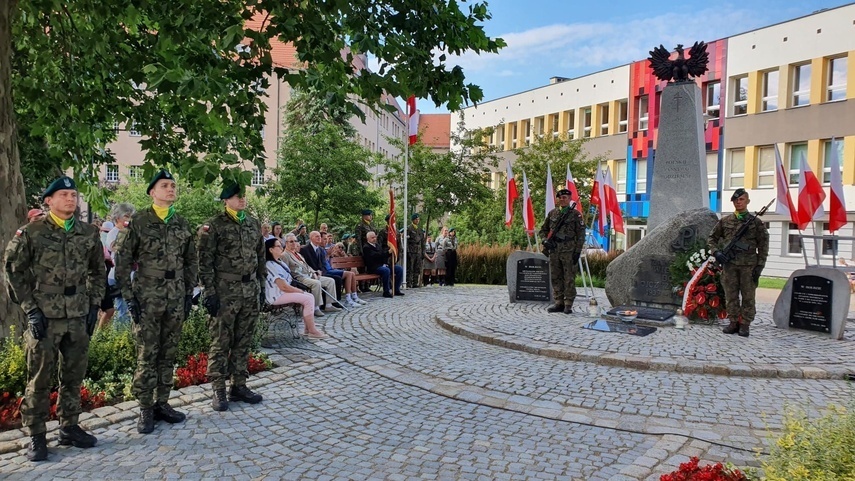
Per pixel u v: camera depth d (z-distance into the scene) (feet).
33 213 17.83
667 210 35.58
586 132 120.37
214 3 18.51
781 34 86.84
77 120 26.99
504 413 17.71
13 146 20.51
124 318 24.76
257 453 14.55
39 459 13.83
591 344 25.39
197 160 21.40
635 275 33.40
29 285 14.06
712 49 95.35
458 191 70.38
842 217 32.99
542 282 38.17
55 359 14.21
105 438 15.38
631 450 14.76
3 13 20.03
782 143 87.51
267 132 119.65
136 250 16.12
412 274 51.90
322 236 46.24
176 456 14.26
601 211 44.04
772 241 87.61
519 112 133.28
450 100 21.85
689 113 35.29
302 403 18.65
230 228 18.03
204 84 18.10
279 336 28.55
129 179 95.45
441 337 28.71
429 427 16.51
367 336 28.96
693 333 27.63
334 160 70.74
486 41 21.90
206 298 17.49
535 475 13.29
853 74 79.77
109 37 24.53
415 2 20.52
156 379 16.22
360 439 15.57
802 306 28.43
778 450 9.77
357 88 21.80
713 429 16.15
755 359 22.70
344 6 18.07
